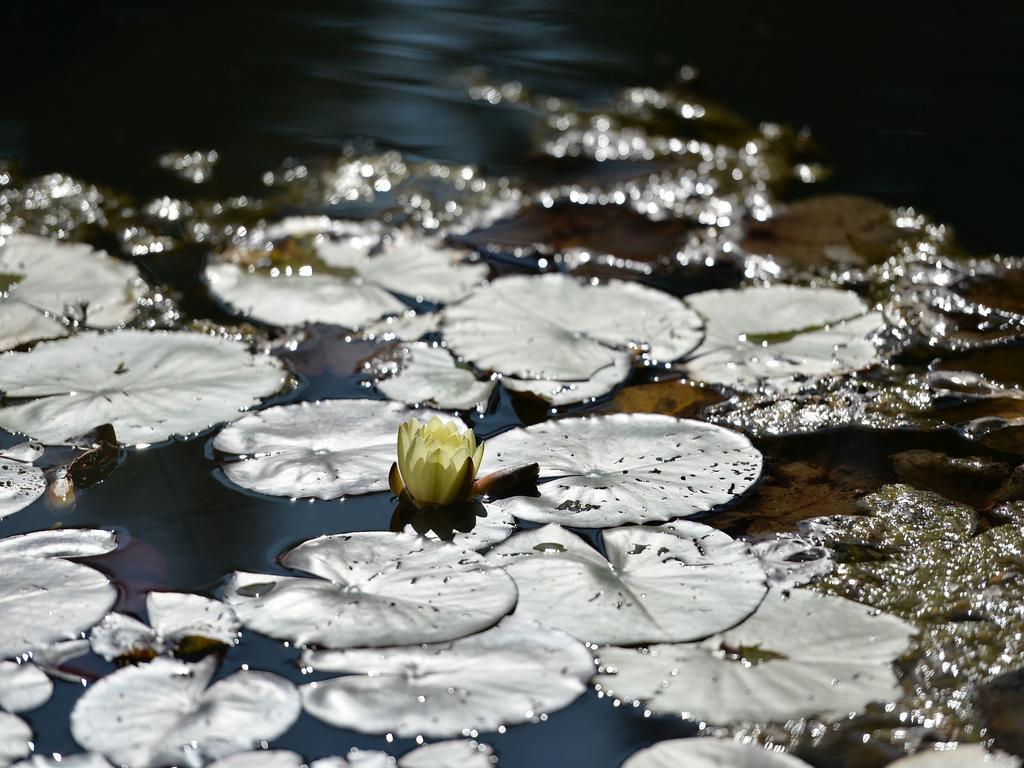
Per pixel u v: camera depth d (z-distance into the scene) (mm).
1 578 4141
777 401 4391
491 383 4406
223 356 4410
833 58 6242
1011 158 5000
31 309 4496
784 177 4867
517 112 5586
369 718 4039
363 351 4461
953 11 7047
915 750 4039
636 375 4426
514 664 4074
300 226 4715
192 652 4086
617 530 4199
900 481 4285
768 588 4156
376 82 5902
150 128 5172
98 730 4023
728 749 4031
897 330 4516
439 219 4758
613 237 4723
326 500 4242
